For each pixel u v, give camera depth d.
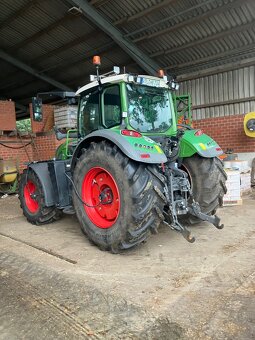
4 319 2.25
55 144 8.95
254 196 6.18
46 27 7.94
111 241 3.28
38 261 3.26
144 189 3.07
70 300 2.45
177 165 3.91
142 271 2.88
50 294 2.56
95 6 6.92
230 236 3.76
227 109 8.00
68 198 4.30
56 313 2.29
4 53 9.28
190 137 4.02
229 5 6.22
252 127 7.14
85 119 4.11
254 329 1.98
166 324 2.07
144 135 3.64
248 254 3.17
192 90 8.56
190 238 3.13
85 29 7.86
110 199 3.44
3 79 11.03
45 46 8.81
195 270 2.85
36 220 4.64
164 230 4.10
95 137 3.49
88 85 3.90
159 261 3.10
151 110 3.85
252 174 7.38
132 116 3.63
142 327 2.06
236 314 2.14
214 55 7.70
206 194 3.97
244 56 7.49
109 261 3.16
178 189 3.42
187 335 1.95
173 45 7.76
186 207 3.41
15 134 9.15
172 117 4.09
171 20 7.00
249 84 7.59
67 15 7.38
